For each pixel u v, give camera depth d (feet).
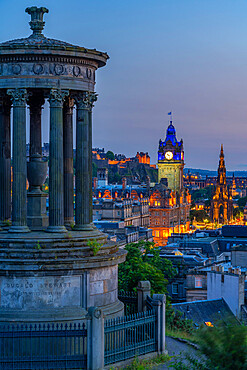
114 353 124.98
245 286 383.65
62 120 136.56
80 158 138.10
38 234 132.36
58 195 133.49
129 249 299.38
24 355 125.39
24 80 132.77
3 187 142.31
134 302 149.59
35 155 143.43
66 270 130.11
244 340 102.17
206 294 418.51
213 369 102.83
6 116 141.90
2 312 129.59
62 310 130.11
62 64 134.62
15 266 128.36
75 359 119.44
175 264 470.80
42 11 142.72
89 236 135.33
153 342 131.75
